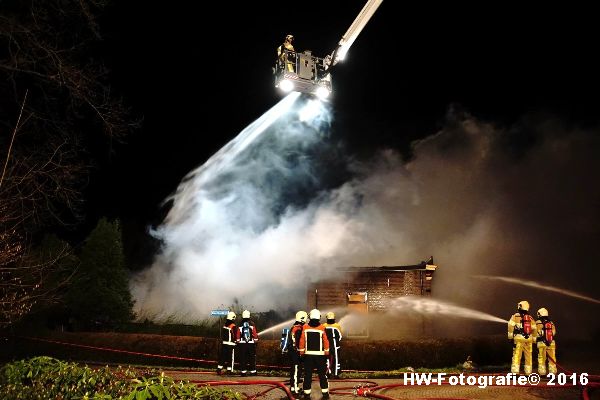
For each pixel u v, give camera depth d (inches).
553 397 372.8
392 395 384.8
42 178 477.1
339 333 480.7
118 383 258.2
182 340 589.0
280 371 553.0
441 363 570.9
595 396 374.6
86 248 752.3
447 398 364.2
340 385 440.5
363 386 421.4
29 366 279.9
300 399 370.9
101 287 735.1
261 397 386.6
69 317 746.8
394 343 563.2
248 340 509.7
